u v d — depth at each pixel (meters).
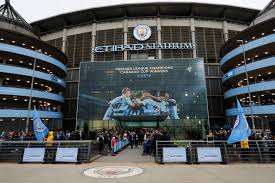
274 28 36.81
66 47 54.72
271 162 13.59
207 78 49.03
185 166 12.52
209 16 53.88
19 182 8.83
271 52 37.19
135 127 38.97
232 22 53.25
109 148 19.70
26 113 36.09
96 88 41.06
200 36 51.31
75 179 9.30
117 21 52.91
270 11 41.75
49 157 14.20
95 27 53.28
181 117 38.34
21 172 10.91
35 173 10.63
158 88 40.00
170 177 9.57
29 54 38.56
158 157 14.53
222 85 48.22
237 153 13.88
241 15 53.09
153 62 41.38
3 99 39.03
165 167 12.21
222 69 45.22
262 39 34.94
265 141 14.02
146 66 41.28
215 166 12.44
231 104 46.78
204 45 50.75
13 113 34.97
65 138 22.81
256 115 34.84
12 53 36.88
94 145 16.95
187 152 13.92
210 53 50.47
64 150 14.14
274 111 32.47
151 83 40.34
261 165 12.66
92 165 13.07
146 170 11.28
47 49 44.50
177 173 10.45
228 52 44.16
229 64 42.75
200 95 39.16
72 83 51.78
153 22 51.59
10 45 36.66
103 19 55.03
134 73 41.12
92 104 40.31
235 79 41.28
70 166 12.71
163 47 49.12
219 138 17.97
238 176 9.71
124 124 39.09
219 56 50.00
